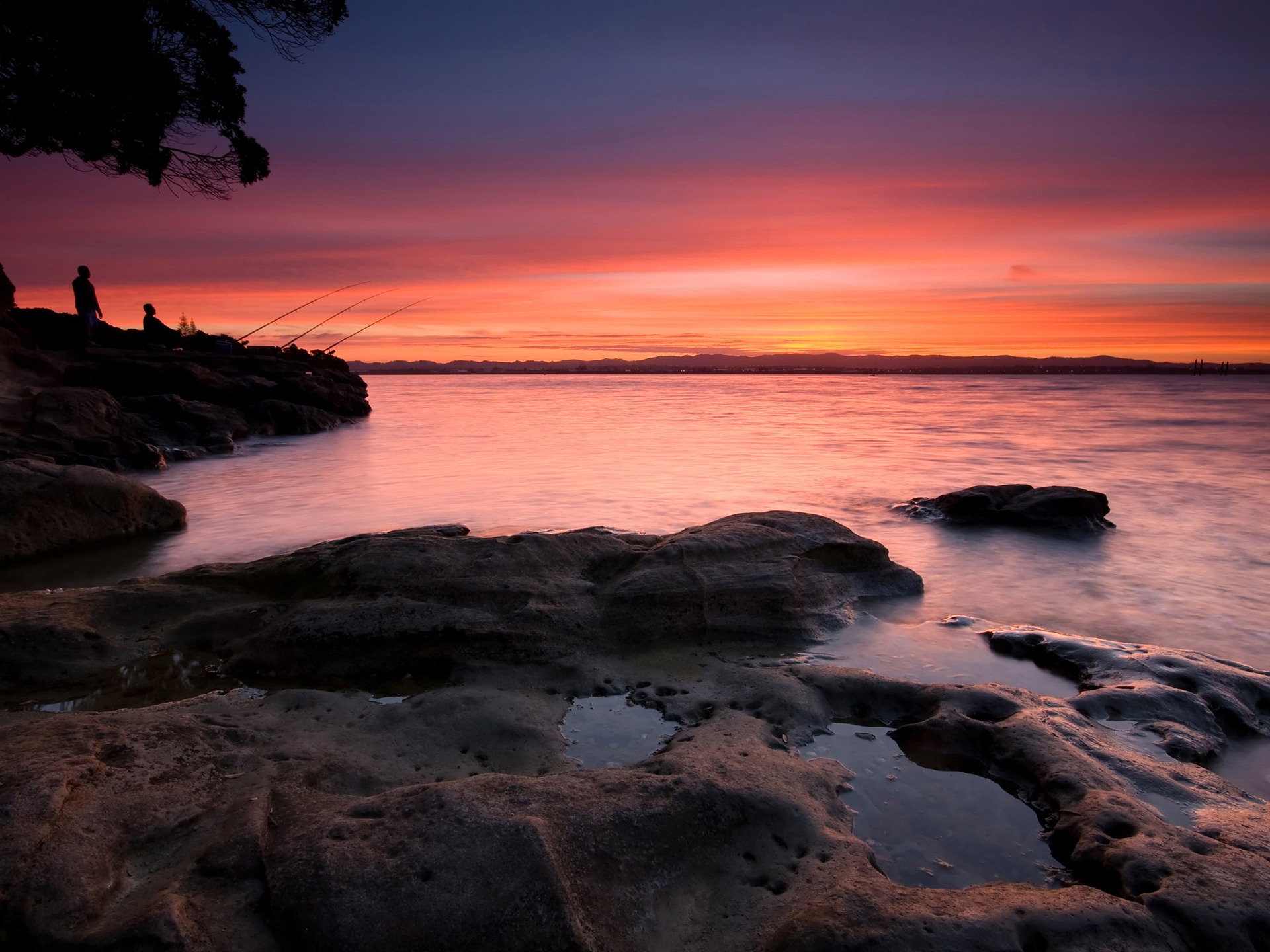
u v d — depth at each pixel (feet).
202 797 10.44
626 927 8.37
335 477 48.32
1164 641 19.54
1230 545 30.07
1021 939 7.91
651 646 17.58
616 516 34.71
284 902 8.09
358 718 13.60
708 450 63.67
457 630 16.87
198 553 28.71
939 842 10.61
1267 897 8.54
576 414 116.78
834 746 13.41
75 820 9.30
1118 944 7.96
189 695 15.31
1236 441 71.20
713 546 20.35
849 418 104.27
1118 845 9.66
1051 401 155.43
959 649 18.40
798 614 19.16
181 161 50.78
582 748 13.15
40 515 28.58
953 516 34.32
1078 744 12.61
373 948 7.64
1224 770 12.83
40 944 7.72
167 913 7.85
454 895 8.11
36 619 16.87
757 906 8.91
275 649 16.71
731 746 12.34
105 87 44.32
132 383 70.13
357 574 18.60
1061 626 20.57
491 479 46.39
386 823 9.27
